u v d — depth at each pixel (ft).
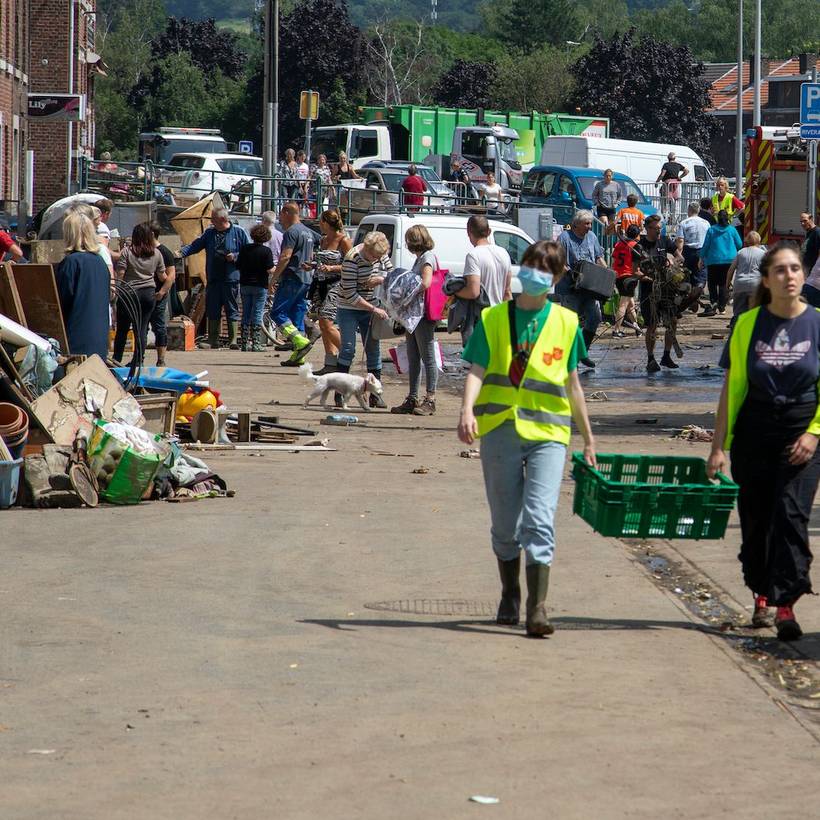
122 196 302.25
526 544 59.98
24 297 99.86
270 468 103.40
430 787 42.09
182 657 55.77
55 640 57.82
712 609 66.95
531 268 59.00
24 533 78.95
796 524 59.82
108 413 94.84
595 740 47.03
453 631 61.00
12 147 374.84
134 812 39.60
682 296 181.88
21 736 46.21
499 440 60.34
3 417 89.25
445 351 209.97
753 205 222.69
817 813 41.14
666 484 60.08
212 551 75.46
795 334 59.62
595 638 60.54
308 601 65.67
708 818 40.42
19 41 383.45
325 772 43.21
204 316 209.15
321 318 158.51
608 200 313.12
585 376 176.65
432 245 133.08
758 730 48.98
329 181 349.41
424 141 438.40
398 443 117.39
